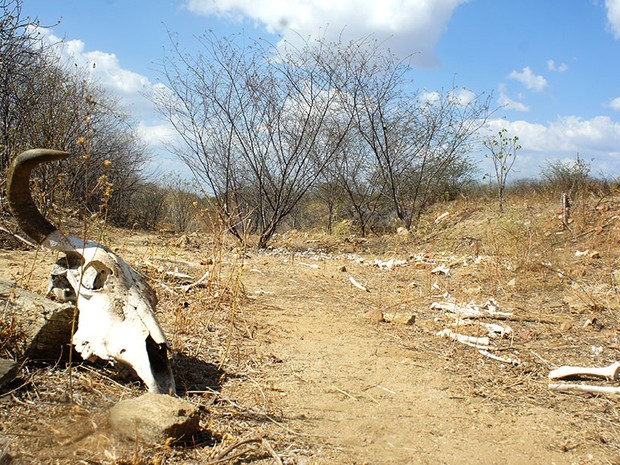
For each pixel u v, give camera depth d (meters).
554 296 8.30
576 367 5.00
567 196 13.45
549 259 10.03
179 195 20.81
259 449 3.36
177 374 4.44
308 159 15.14
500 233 12.91
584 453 3.61
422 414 4.15
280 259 11.99
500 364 5.36
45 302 4.21
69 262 4.39
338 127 16.44
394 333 6.32
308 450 3.44
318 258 12.66
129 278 4.19
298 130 15.04
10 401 3.57
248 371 4.77
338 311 7.33
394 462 3.40
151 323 3.98
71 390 3.71
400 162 17.48
